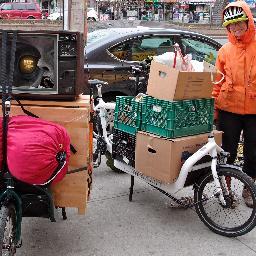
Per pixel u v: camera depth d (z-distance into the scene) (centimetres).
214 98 417
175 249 368
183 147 390
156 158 398
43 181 294
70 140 330
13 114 328
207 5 4422
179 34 698
